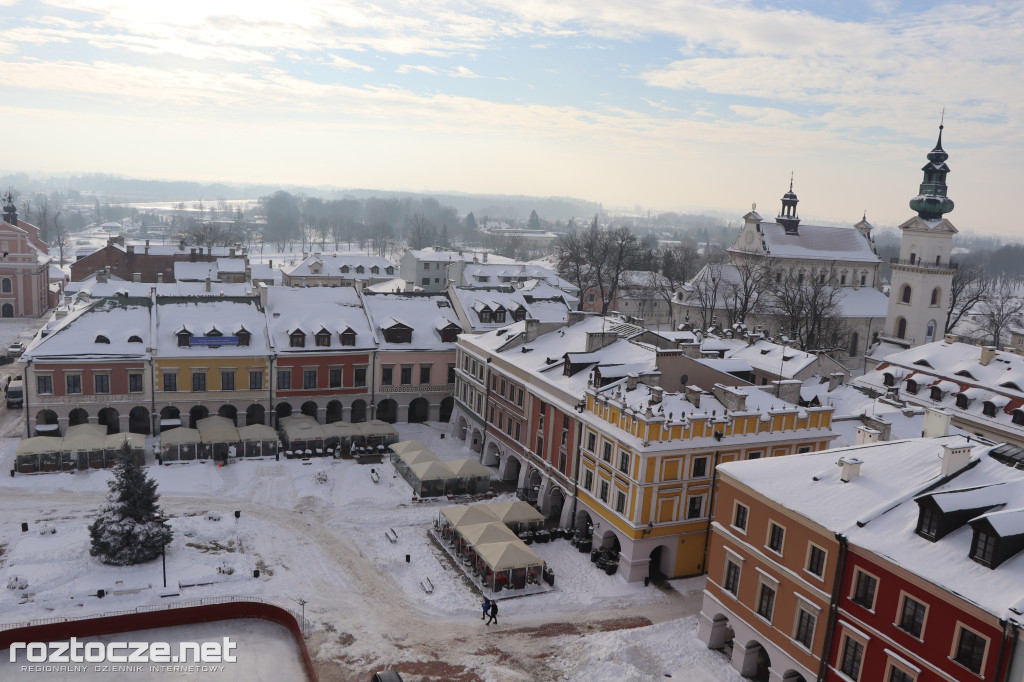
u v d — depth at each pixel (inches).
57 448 2925.7
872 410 2913.4
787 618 1707.7
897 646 1446.9
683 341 2933.1
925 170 5142.7
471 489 3002.0
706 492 2364.7
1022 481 1540.4
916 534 1491.1
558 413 2743.6
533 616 2140.7
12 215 6560.0
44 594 2082.9
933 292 5216.5
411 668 1859.0
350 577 2299.5
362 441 3395.7
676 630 2053.4
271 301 3757.4
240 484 2945.4
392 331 3742.6
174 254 6983.3
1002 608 1257.4
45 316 6432.1
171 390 3361.2
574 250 7657.5
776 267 5999.0
